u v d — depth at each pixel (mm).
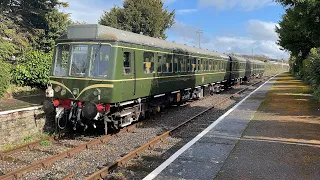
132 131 10875
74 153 8172
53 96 10234
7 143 8977
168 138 9805
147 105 12891
